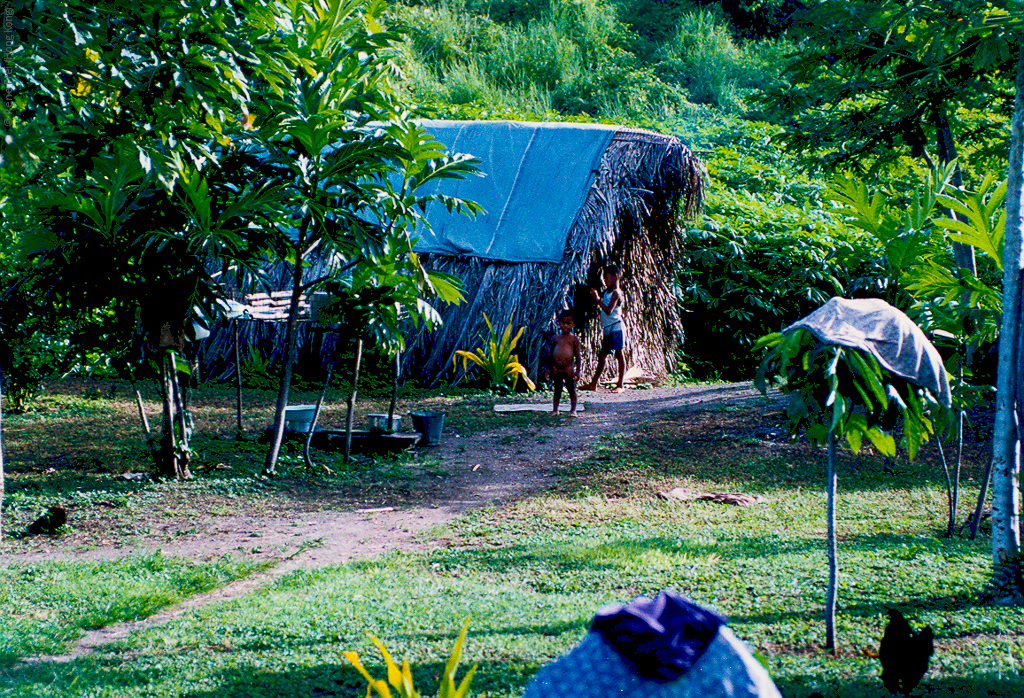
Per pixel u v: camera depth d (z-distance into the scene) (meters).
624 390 18.80
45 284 10.66
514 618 6.31
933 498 10.47
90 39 8.85
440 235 18.39
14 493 10.27
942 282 8.96
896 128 12.59
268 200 10.47
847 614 6.34
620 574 7.44
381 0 11.19
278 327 18.78
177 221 10.38
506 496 10.87
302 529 9.38
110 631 6.31
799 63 12.12
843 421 5.86
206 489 10.73
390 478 11.59
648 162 19.08
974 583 7.03
